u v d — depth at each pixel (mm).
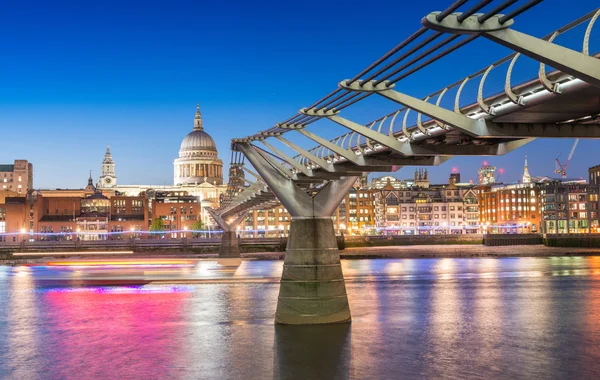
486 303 59375
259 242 159375
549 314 52062
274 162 42188
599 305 57719
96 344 41531
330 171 39062
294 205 41469
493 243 185250
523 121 24719
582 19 17594
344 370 32656
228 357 36219
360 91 23906
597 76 16469
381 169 39188
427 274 94438
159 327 47719
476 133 24672
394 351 36844
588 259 129375
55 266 124375
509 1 14055
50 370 34656
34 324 50625
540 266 109312
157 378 32188
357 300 61875
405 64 20453
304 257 41344
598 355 36125
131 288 78000
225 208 103875
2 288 79812
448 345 38812
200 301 63406
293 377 31562
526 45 16281
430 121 28312
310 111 30703
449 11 15219
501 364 33938
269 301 62031
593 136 25859
